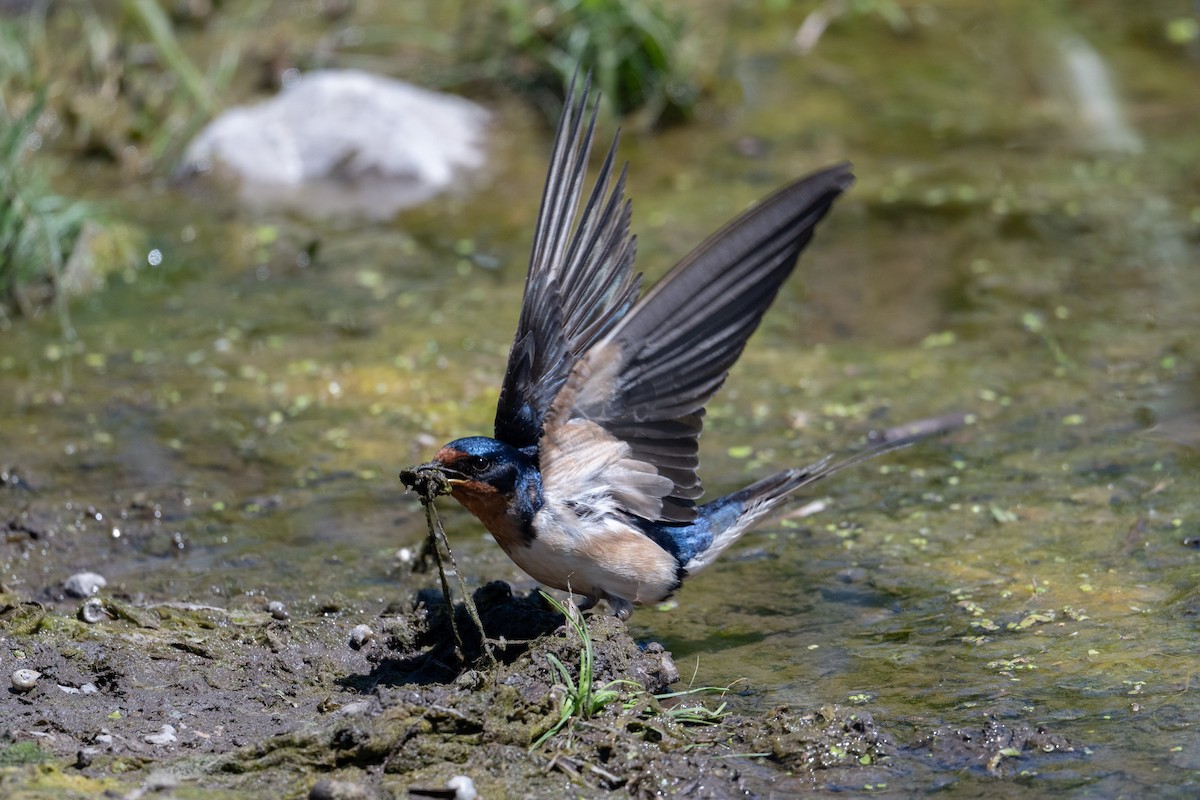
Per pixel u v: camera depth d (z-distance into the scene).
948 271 16.25
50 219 16.08
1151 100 20.52
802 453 12.66
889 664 9.36
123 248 16.86
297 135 19.11
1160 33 22.39
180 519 11.74
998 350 14.46
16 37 20.08
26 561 11.10
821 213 9.12
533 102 20.25
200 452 12.83
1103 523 11.13
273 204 18.30
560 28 20.19
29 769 7.71
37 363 14.59
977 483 11.96
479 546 11.31
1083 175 18.47
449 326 15.32
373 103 19.36
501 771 7.96
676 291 9.11
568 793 7.83
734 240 9.10
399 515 11.82
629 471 9.31
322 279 16.47
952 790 7.95
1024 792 7.88
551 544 9.14
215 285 16.34
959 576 10.51
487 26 21.30
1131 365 13.96
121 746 8.14
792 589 10.52
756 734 8.45
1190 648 9.26
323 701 8.72
